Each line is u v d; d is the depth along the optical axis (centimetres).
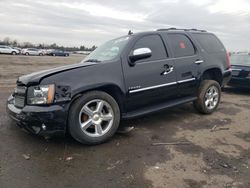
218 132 466
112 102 407
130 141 415
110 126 409
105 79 399
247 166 337
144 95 452
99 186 287
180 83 508
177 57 508
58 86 362
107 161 345
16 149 374
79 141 381
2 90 830
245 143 416
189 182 298
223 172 321
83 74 385
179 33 537
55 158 350
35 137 419
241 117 568
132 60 436
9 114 406
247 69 827
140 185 290
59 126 363
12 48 4700
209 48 586
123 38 484
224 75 609
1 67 1828
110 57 443
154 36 490
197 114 581
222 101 744
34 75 386
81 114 382
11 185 285
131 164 338
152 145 400
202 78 557
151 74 458
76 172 315
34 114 354
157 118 546
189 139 429
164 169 326
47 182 293
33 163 335
